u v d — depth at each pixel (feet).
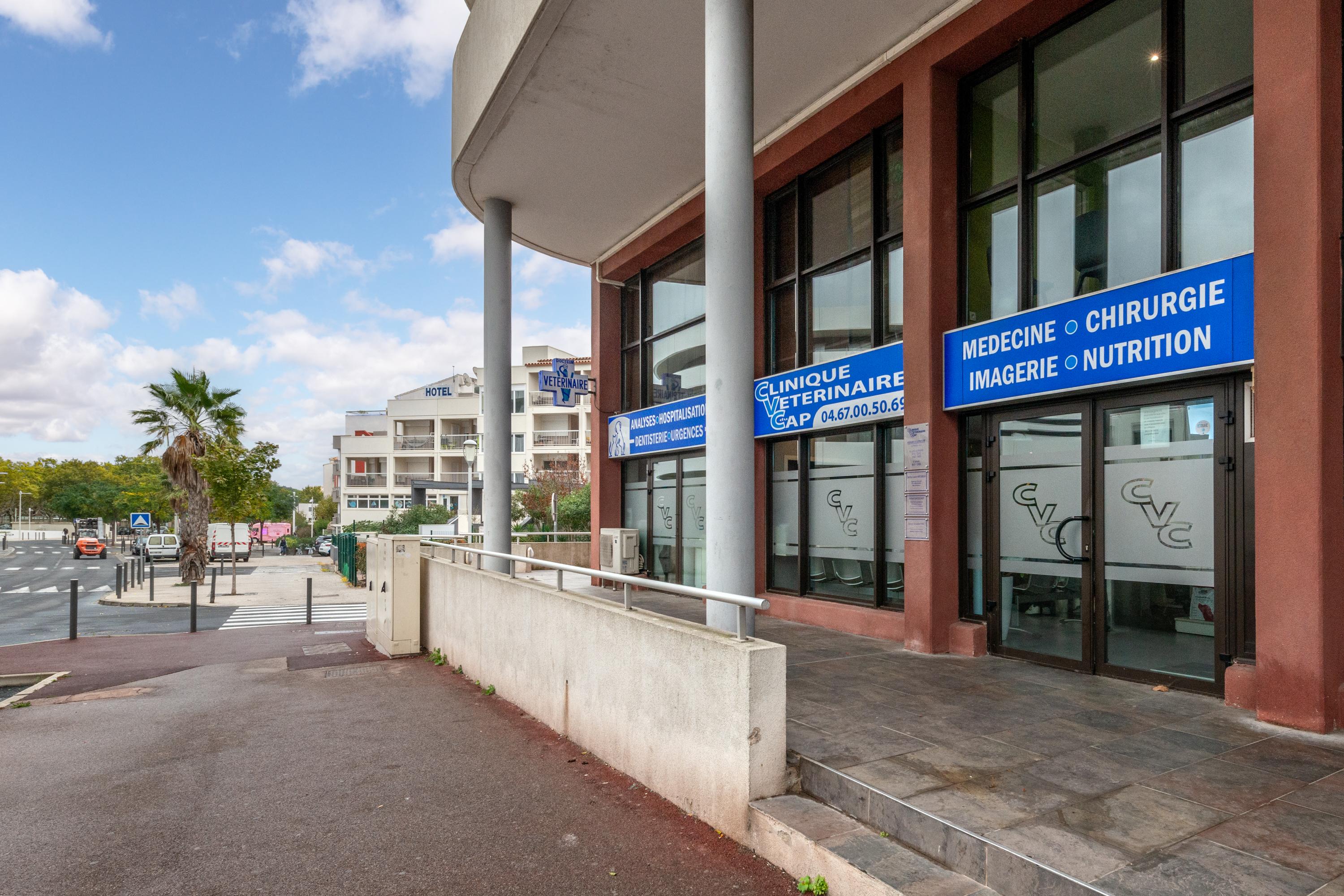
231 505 75.41
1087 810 10.29
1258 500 14.56
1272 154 14.48
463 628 27.43
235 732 20.16
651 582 14.76
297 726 20.56
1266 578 14.37
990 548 21.56
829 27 22.88
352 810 14.20
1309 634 13.73
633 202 37.63
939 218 22.71
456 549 30.25
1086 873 8.54
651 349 43.83
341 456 181.37
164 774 16.62
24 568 112.47
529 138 30.89
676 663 13.78
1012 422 21.09
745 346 18.11
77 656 34.88
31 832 13.35
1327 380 13.73
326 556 150.10
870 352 25.54
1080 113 20.13
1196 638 16.69
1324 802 10.56
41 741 19.65
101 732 20.47
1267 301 14.43
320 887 11.14
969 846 9.54
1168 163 17.69
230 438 82.58
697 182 35.12
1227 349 15.44
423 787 15.34
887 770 11.89
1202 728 13.98
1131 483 17.98
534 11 23.25
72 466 301.02
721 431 17.93
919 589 22.04
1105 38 19.53
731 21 18.34
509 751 17.66
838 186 28.96
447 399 176.86
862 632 25.27
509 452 36.27
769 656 12.19
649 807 13.84
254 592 70.03
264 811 14.23
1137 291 17.24
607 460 45.88
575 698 17.94
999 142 22.43
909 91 23.47
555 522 76.28
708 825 12.85
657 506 41.96
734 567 17.67
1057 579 19.75
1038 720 14.62
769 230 32.53
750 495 17.99
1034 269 21.17
